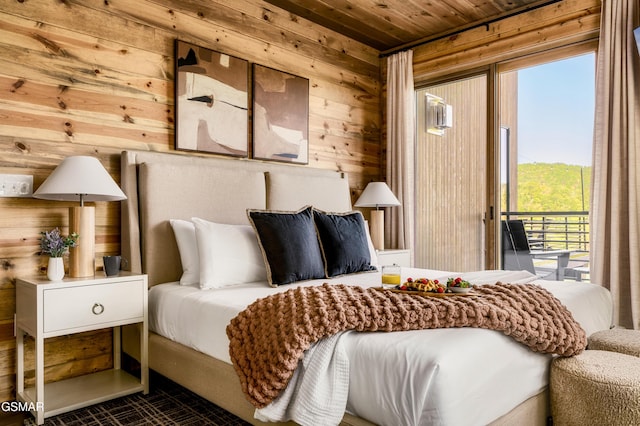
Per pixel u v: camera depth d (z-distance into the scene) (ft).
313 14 12.65
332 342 5.20
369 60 14.98
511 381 5.26
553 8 11.68
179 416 7.29
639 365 5.71
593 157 10.66
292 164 12.59
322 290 6.40
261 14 11.83
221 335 6.68
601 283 10.38
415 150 14.97
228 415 7.33
